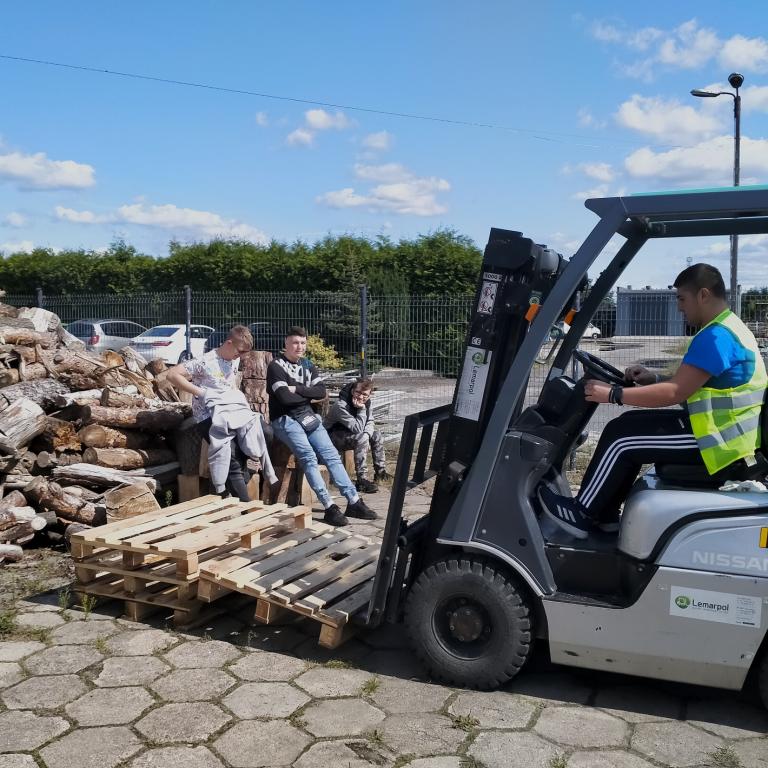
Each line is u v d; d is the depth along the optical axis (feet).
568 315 13.70
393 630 15.05
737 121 48.88
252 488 23.41
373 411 37.55
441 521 13.80
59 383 23.81
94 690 12.45
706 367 11.45
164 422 22.56
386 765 10.51
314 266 81.46
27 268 102.32
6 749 10.75
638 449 12.77
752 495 11.45
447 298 39.06
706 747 11.03
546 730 11.43
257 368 27.81
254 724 11.48
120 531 16.01
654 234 14.07
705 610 11.26
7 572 17.75
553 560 12.48
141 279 94.63
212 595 14.75
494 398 13.24
